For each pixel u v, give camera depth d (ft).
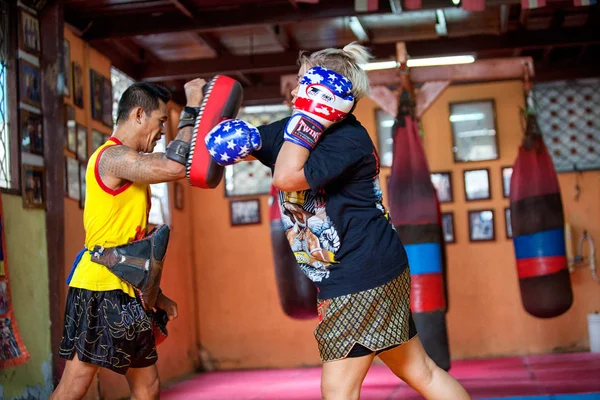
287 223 7.15
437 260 16.56
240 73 24.04
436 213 16.78
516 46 22.49
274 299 26.94
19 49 15.05
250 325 26.94
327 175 6.54
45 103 15.84
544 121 26.18
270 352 26.73
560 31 22.24
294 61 22.86
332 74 6.69
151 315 8.63
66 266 16.98
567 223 25.59
